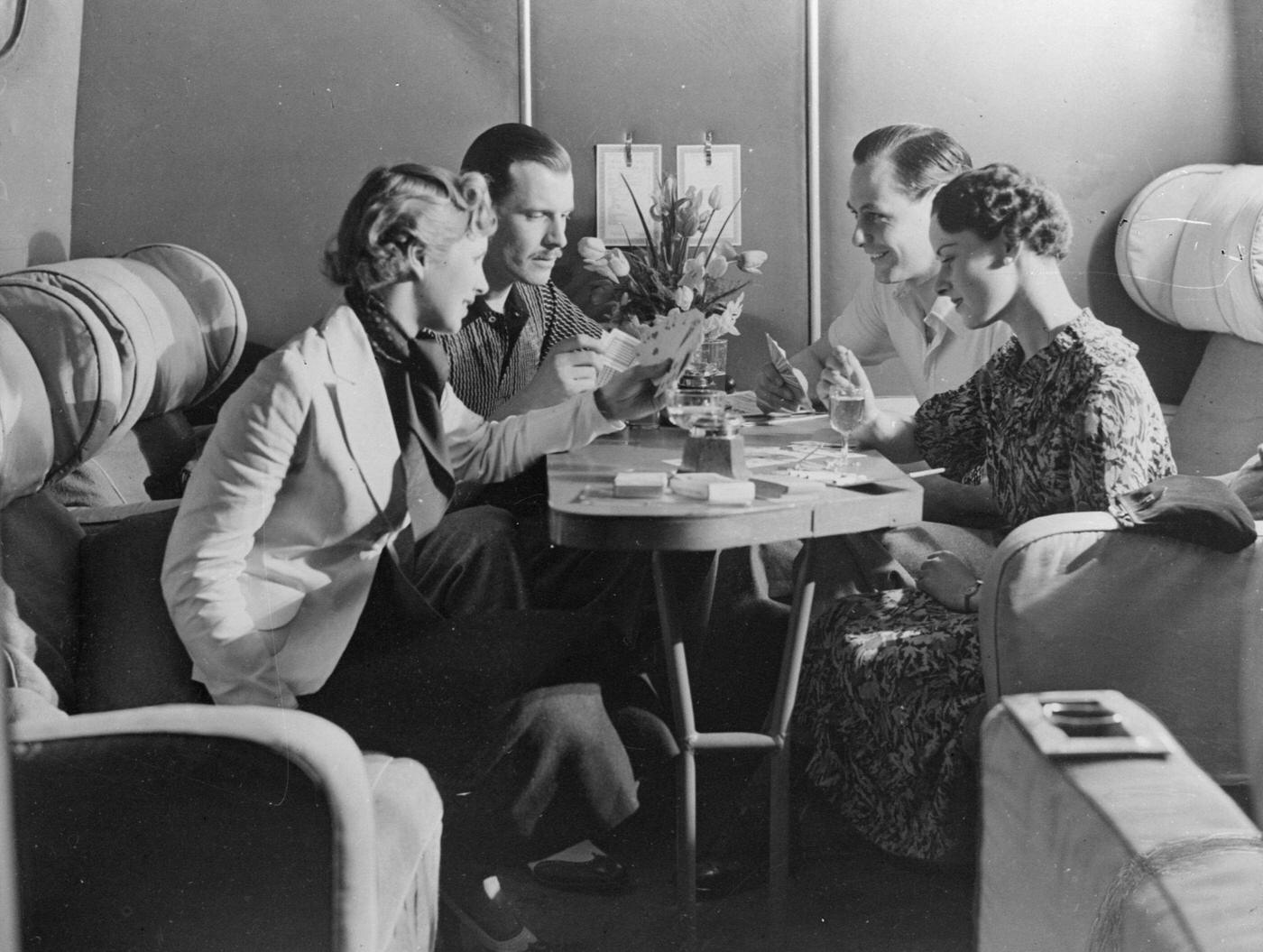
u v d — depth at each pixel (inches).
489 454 92.0
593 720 70.7
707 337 104.7
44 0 106.1
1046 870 53.8
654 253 108.3
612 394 91.9
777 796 77.3
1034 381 80.5
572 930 78.0
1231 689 70.4
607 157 121.0
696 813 87.5
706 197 122.3
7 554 65.0
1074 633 70.6
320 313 117.6
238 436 69.0
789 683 76.2
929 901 81.4
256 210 116.5
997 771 58.4
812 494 74.2
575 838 71.1
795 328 126.0
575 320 110.1
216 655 67.6
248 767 52.5
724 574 94.4
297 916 53.4
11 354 73.8
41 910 52.7
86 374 76.7
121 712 54.3
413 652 71.7
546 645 72.2
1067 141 123.2
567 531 69.7
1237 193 114.4
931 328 110.3
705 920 79.5
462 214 75.5
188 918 53.2
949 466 92.9
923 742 74.0
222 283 104.2
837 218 124.5
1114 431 74.9
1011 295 80.2
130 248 115.1
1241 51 121.6
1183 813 50.2
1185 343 120.0
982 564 97.7
